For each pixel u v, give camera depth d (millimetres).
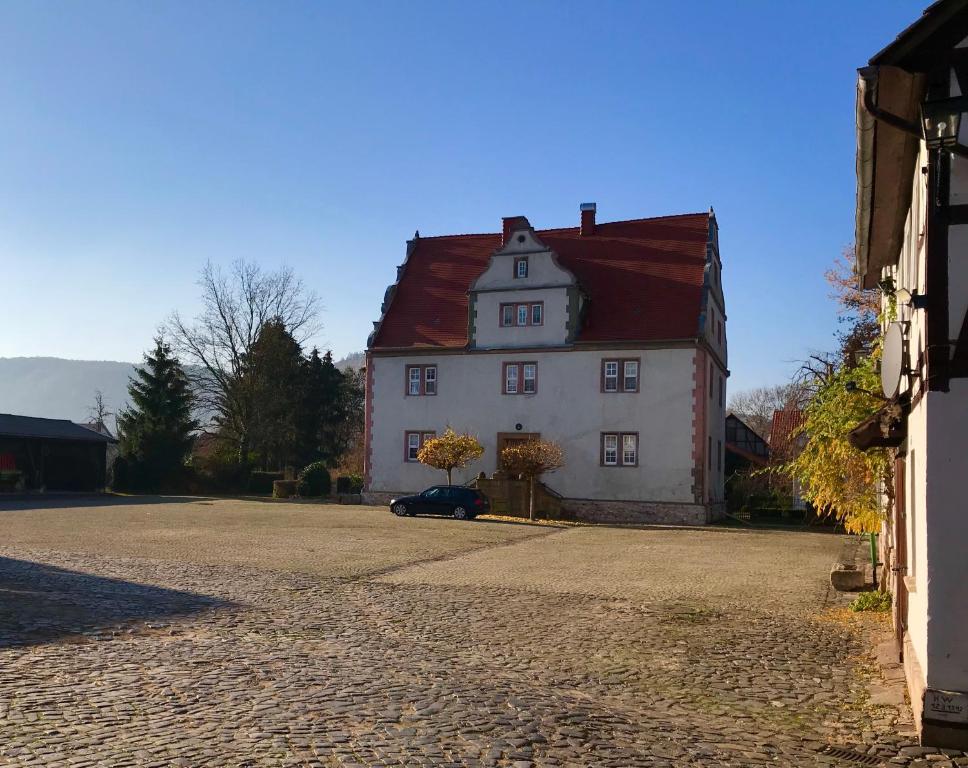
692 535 31484
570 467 41156
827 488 16672
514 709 8266
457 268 47844
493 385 42969
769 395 94062
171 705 7957
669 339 39844
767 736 7859
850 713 8695
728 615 14133
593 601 15289
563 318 41875
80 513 35531
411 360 44812
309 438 73250
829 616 14164
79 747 6668
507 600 15258
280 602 14391
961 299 7699
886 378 10148
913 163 9312
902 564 10812
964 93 7746
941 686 7602
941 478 7637
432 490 36719
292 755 6598
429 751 6844
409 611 13961
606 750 7141
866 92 8117
